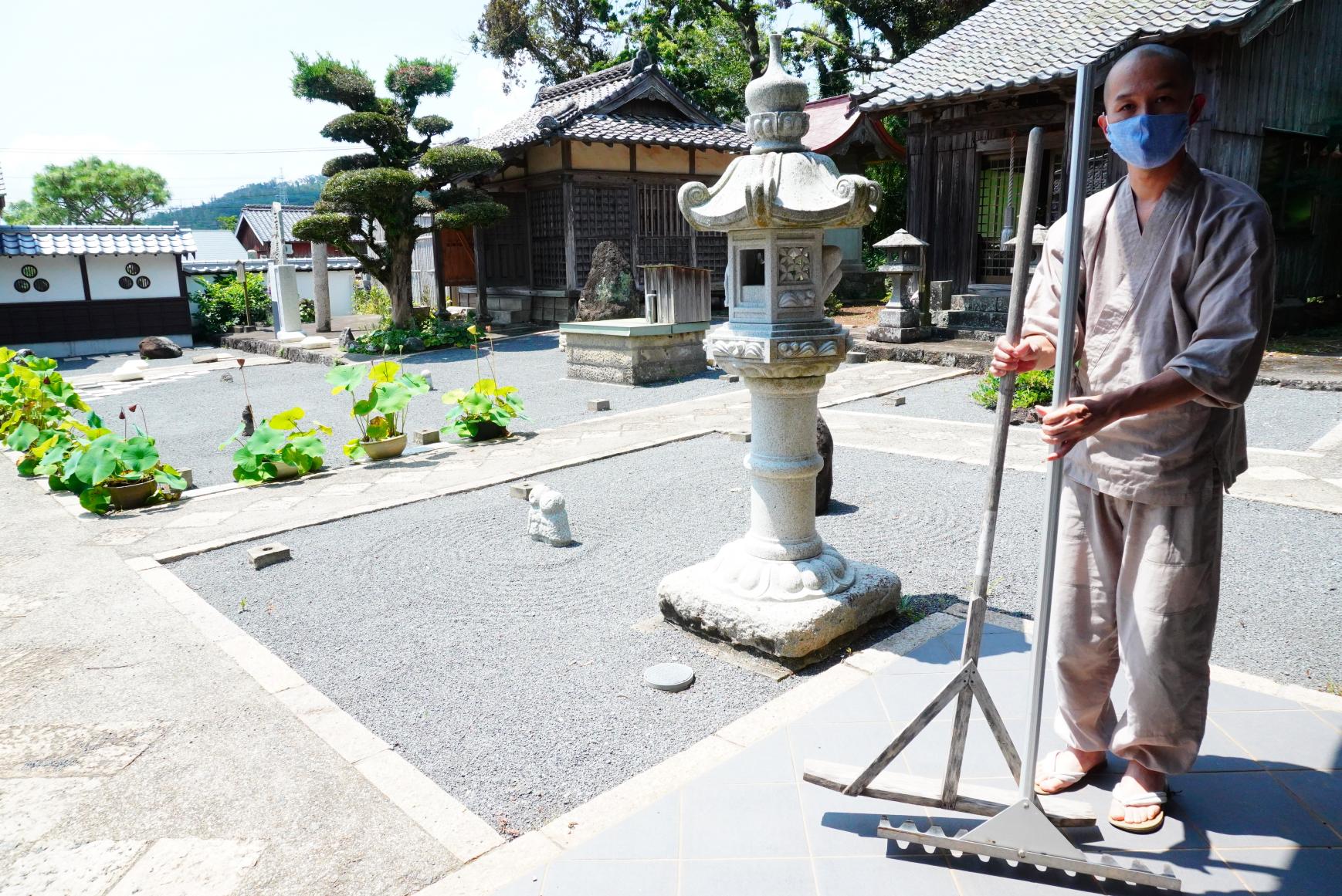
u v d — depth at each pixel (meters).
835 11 23.72
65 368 15.78
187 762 2.79
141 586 4.47
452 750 2.85
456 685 3.32
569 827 2.37
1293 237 11.97
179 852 2.34
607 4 25.27
